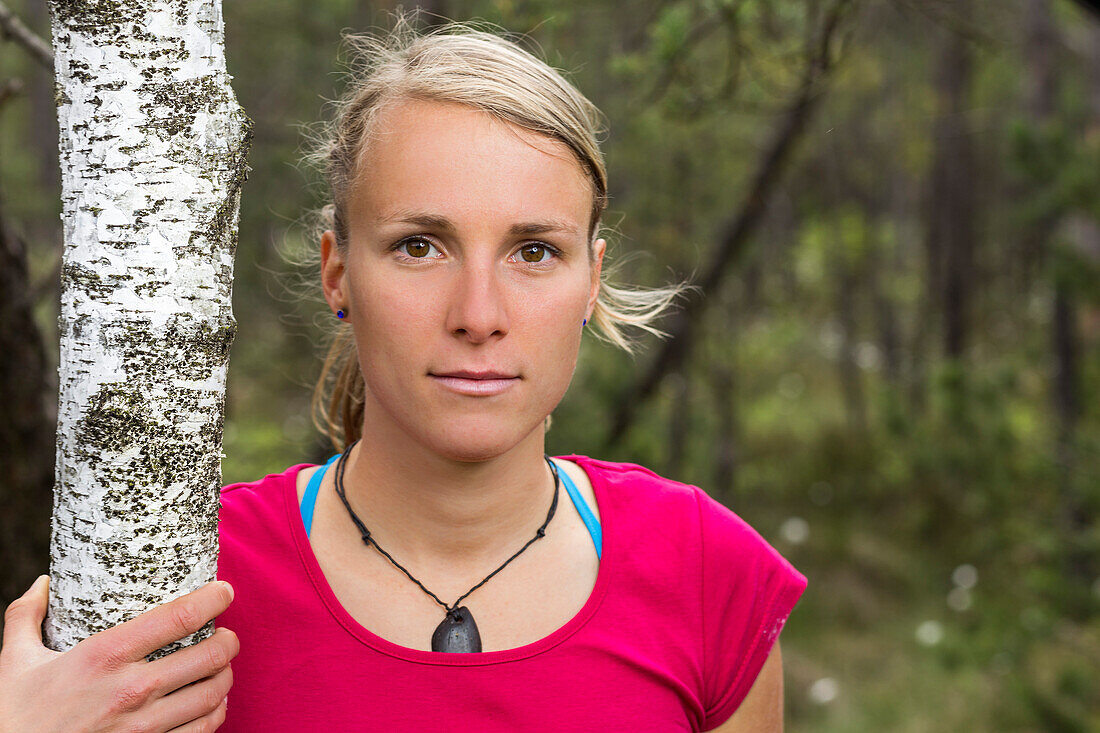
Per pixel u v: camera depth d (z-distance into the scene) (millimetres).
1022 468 5422
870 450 9492
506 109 1046
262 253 4941
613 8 4051
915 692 6059
